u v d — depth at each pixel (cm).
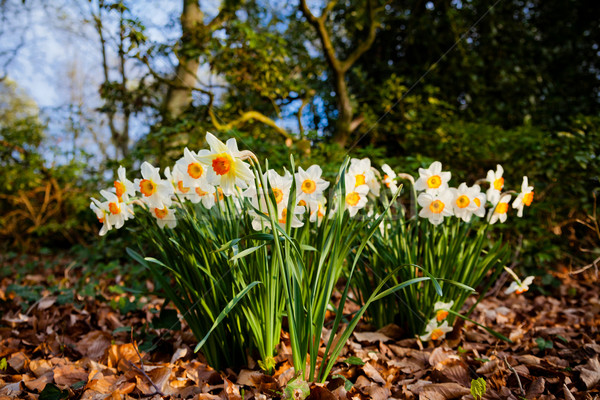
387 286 192
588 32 636
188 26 467
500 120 585
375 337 189
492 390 143
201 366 156
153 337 185
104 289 329
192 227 149
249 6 625
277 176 143
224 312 121
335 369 159
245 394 138
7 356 174
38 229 537
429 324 183
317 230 149
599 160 343
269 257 158
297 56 559
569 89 617
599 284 346
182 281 152
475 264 196
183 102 523
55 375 150
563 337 206
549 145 373
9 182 548
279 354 152
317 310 141
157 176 145
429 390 143
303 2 513
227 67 460
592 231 369
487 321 248
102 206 153
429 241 197
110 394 132
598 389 149
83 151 555
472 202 178
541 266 351
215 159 124
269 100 518
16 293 264
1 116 1140
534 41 630
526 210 363
